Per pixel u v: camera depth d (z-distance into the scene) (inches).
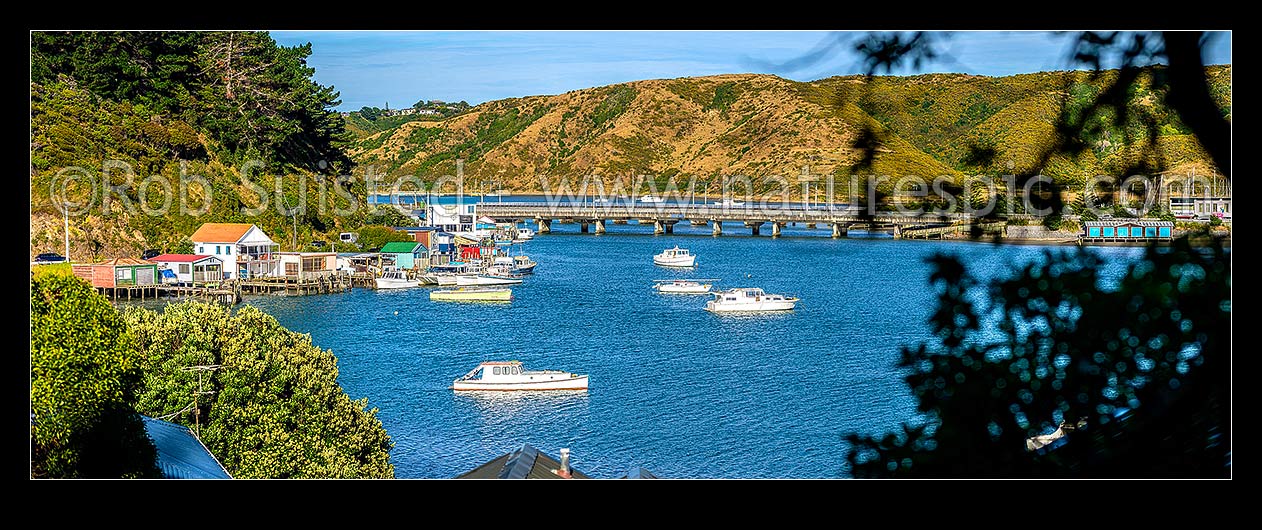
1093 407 254.5
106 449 778.2
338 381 1920.5
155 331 1119.0
